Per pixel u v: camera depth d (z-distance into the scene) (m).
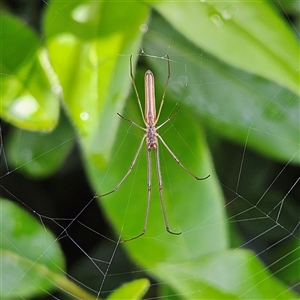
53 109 0.17
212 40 0.17
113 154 0.18
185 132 0.18
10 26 0.17
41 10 0.18
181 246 0.17
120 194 0.18
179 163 0.18
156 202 0.18
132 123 0.18
